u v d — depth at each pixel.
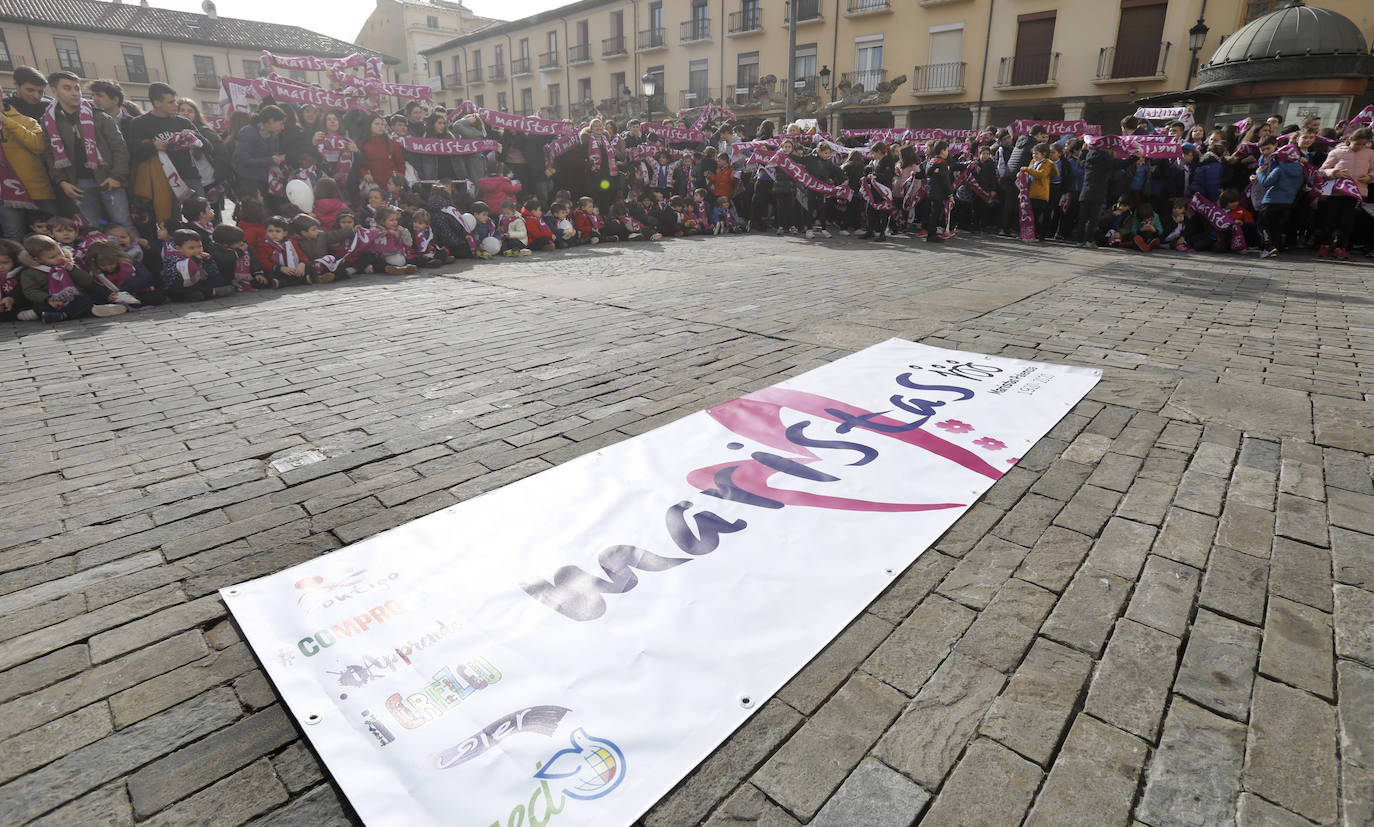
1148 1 21.22
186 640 2.00
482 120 9.98
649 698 1.77
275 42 41.06
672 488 2.79
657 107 33.53
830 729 1.68
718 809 1.49
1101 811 1.46
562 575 2.25
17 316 5.59
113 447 3.25
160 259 6.51
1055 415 3.49
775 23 28.94
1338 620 2.01
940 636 1.98
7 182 6.05
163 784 1.57
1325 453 3.07
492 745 1.64
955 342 4.79
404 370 4.34
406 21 49.22
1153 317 5.54
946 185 10.76
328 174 8.30
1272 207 8.95
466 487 2.84
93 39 36.28
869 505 2.65
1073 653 1.90
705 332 5.13
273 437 3.35
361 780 1.55
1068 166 10.61
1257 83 13.95
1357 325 5.28
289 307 6.14
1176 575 2.22
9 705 1.77
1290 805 1.47
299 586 2.19
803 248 10.09
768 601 2.12
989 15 23.95
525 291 6.80
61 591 2.21
